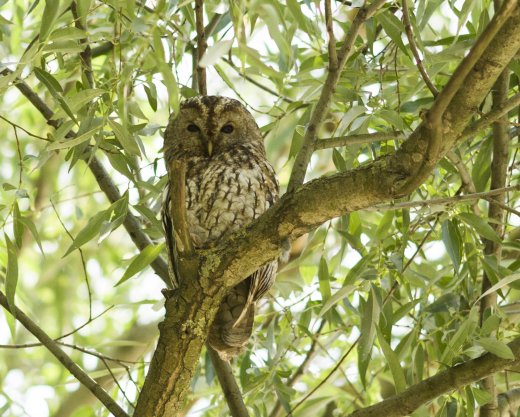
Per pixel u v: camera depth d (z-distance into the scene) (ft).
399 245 34.14
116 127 27.22
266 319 41.29
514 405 33.55
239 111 36.06
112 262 60.54
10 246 29.22
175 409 27.86
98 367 53.26
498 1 29.43
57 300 58.70
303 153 27.20
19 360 57.31
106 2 27.25
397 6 30.42
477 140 36.47
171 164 25.07
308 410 41.19
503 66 21.54
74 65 34.19
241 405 33.60
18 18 42.70
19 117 56.59
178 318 26.61
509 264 35.63
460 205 32.35
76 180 57.52
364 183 23.45
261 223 25.26
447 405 30.96
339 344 43.50
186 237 25.67
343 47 28.09
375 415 29.78
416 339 33.17
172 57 31.17
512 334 34.68
